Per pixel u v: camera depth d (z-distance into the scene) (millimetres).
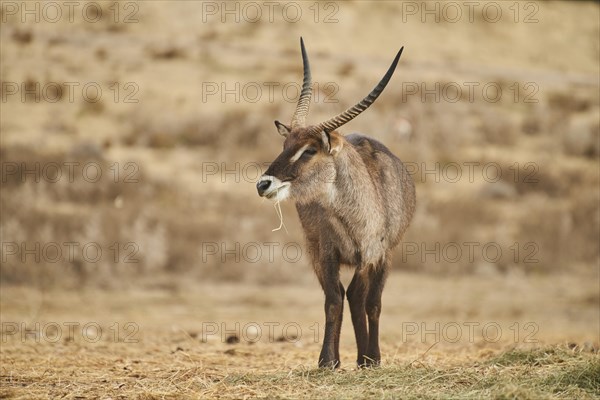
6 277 68688
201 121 113312
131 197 87188
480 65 167750
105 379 29984
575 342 40625
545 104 141375
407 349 40062
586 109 143500
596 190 99812
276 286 72438
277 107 121438
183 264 73562
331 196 31531
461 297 69625
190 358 35719
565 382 26766
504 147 119188
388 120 114750
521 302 68000
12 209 77625
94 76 130500
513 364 30391
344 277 70312
